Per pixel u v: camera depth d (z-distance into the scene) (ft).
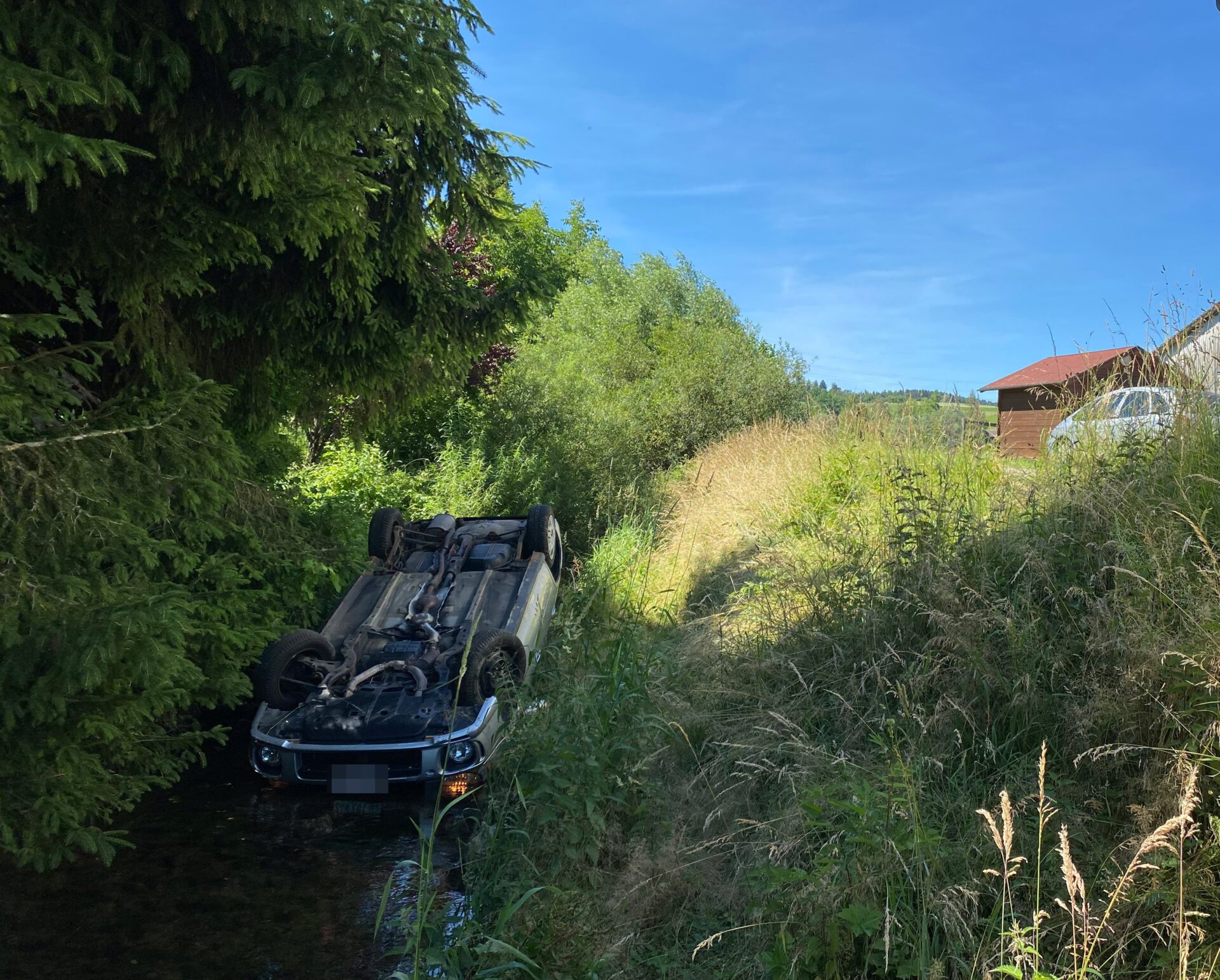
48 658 10.95
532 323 24.06
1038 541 14.98
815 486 29.78
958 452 24.30
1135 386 18.11
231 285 19.34
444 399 46.98
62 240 14.05
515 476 43.65
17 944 11.08
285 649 17.97
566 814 13.37
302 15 12.69
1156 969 8.48
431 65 14.06
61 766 11.27
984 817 10.73
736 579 26.66
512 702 16.72
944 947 9.18
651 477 51.60
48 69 11.55
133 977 10.43
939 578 15.02
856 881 9.77
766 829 12.20
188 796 16.46
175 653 11.92
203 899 12.44
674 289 90.84
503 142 20.48
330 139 13.89
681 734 15.71
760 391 64.13
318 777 16.55
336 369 22.09
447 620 21.48
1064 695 12.11
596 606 26.09
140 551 13.41
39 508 11.56
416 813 15.87
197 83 13.96
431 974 10.39
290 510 19.97
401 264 20.33
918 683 13.30
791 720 14.87
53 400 12.69
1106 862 9.74
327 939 11.38
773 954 9.44
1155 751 10.57
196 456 15.26
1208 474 14.24
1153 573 12.23
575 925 10.54
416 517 37.63
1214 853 8.86
